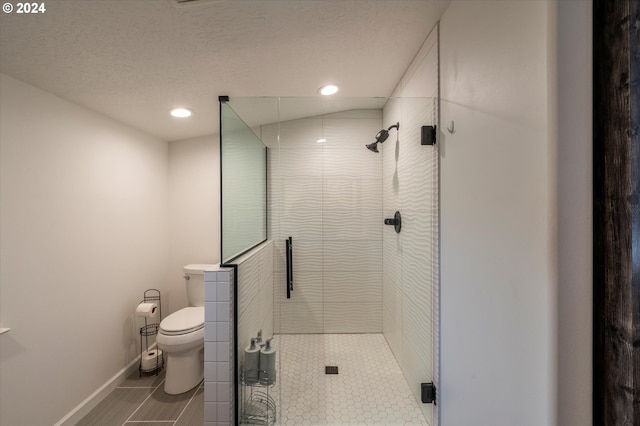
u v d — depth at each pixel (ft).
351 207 5.92
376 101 5.49
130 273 6.48
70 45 3.50
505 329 2.44
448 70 3.43
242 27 3.40
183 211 8.00
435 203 4.00
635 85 1.68
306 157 5.86
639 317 1.69
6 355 3.96
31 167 4.35
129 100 5.25
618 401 1.77
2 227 3.97
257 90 5.22
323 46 3.95
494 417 2.63
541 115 1.96
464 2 3.04
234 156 5.10
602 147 1.83
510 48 2.30
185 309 6.68
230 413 4.20
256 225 5.85
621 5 1.71
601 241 1.85
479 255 2.86
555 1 1.87
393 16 3.43
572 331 1.90
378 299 5.93
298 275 5.94
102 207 5.70
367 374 5.49
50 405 4.49
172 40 3.57
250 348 4.88
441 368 3.93
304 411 4.76
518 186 2.23
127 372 6.20
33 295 4.31
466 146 3.09
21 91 4.24
